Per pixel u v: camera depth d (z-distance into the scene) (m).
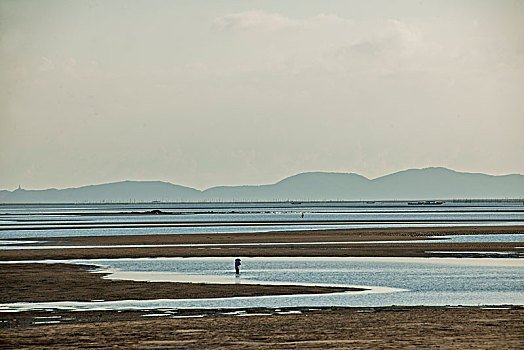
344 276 87.44
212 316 57.72
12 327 52.69
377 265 101.31
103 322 54.56
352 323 53.09
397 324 52.38
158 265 103.44
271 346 44.66
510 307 61.66
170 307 63.19
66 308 62.84
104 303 65.81
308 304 64.62
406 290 74.19
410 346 44.06
